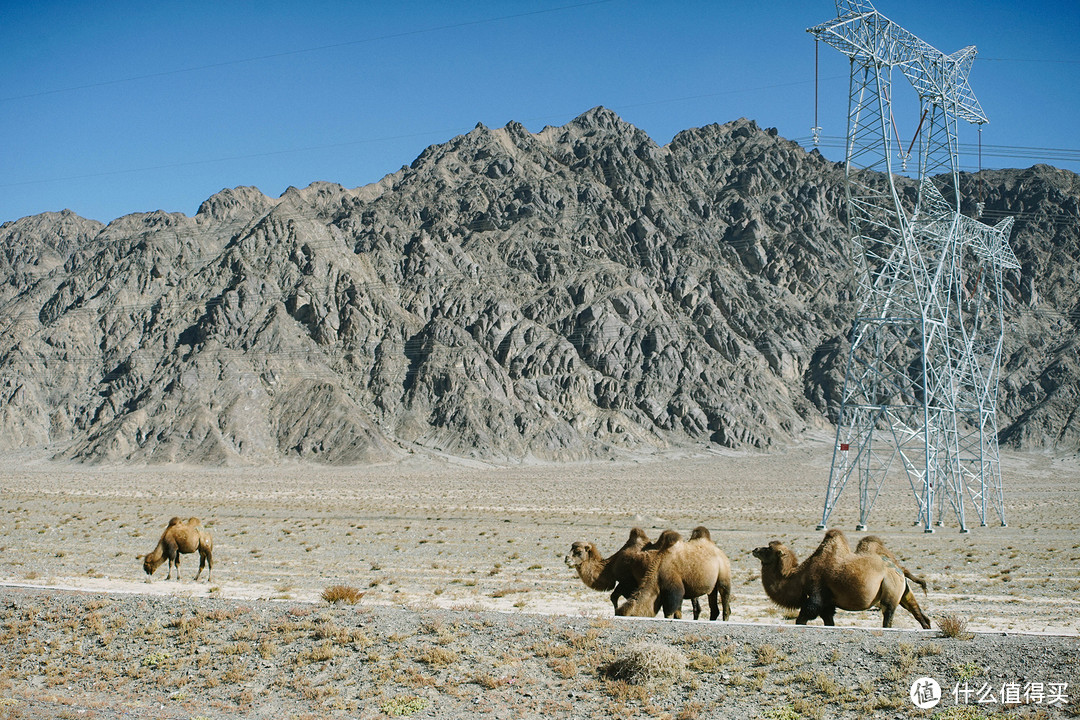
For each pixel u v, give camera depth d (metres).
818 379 185.12
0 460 148.62
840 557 16.78
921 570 34.09
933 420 61.34
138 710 14.92
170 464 143.00
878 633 16.17
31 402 164.75
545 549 40.56
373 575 30.89
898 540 49.31
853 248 62.69
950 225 62.31
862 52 59.06
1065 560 37.66
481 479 126.38
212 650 17.30
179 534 27.58
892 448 153.50
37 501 75.88
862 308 63.25
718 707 14.06
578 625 17.39
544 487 111.38
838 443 61.50
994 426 65.56
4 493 90.44
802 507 83.50
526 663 15.92
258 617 18.78
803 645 15.69
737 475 134.25
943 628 16.00
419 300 188.50
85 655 17.50
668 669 14.98
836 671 14.80
